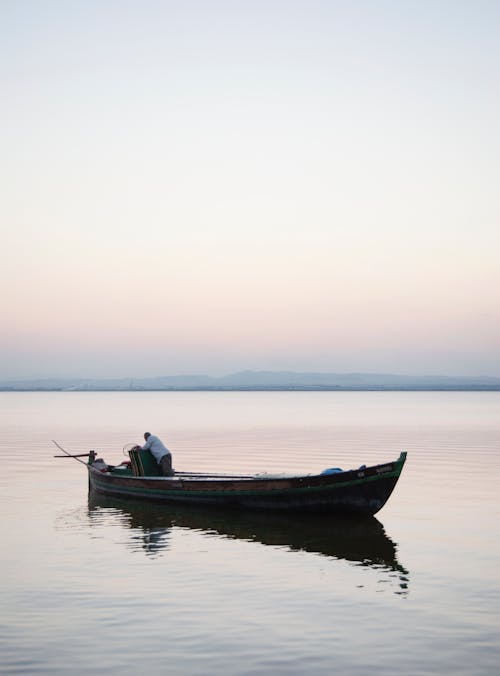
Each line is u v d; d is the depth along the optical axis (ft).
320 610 43.04
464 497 85.30
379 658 35.81
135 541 62.80
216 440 179.11
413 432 207.41
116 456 138.10
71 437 187.62
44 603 44.19
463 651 36.78
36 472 112.68
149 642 37.78
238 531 67.56
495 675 33.91
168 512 77.77
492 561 54.95
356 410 415.23
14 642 37.78
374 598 45.44
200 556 57.06
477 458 130.11
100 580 49.44
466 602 44.68
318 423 264.31
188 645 37.35
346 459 129.70
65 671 34.19
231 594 46.26
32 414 352.90
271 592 46.73
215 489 77.71
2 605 43.83
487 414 345.51
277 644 37.55
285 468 116.16
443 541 62.03
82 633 39.04
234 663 35.14
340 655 36.17
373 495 69.77
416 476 104.78
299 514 73.61
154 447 88.48
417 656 36.09
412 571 52.11
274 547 60.34
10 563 54.34
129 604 44.04
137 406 512.22
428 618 41.65
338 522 71.97
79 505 82.02
